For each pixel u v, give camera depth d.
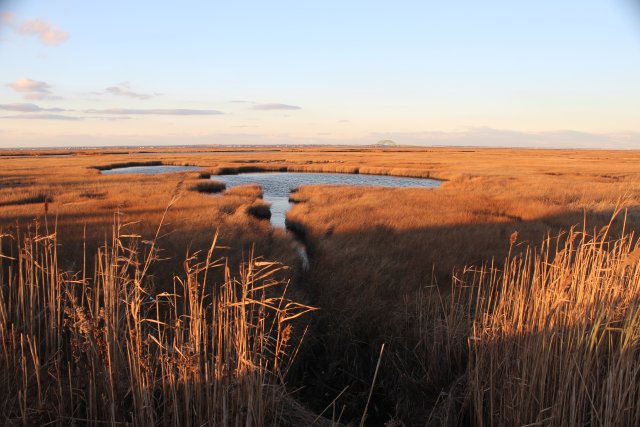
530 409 4.11
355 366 6.57
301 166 55.66
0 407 3.60
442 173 44.31
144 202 21.53
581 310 4.28
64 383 4.14
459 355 5.81
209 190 31.95
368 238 13.86
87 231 13.35
